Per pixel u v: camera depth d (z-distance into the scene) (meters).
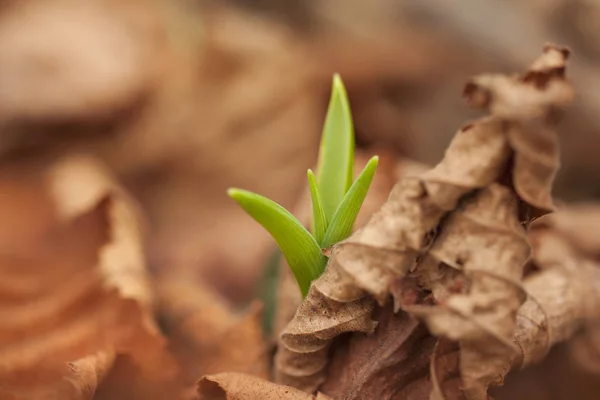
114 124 0.40
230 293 0.31
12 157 0.38
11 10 0.45
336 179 0.22
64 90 0.40
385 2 0.49
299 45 0.47
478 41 0.46
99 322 0.25
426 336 0.20
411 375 0.20
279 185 0.41
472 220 0.19
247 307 0.27
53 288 0.26
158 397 0.24
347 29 0.49
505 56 0.45
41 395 0.22
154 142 0.40
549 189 0.19
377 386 0.20
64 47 0.42
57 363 0.24
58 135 0.39
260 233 0.34
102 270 0.26
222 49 0.43
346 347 0.21
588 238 0.29
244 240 0.34
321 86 0.45
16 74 0.40
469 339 0.19
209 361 0.25
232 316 0.27
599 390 0.25
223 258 0.33
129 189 0.39
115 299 0.25
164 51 0.43
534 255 0.25
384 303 0.19
